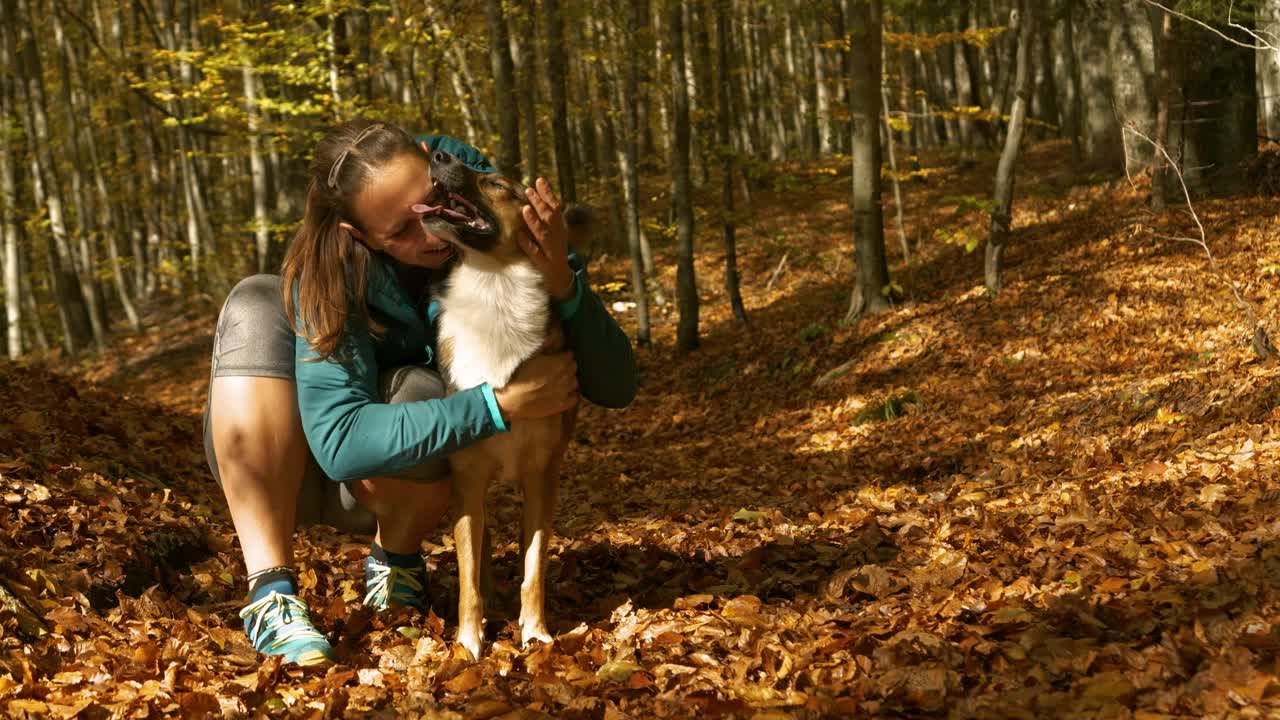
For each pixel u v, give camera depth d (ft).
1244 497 14.06
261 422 10.60
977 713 8.27
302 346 10.44
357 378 10.46
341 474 10.28
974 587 12.09
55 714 8.59
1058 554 12.90
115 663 9.89
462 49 51.96
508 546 17.31
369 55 52.75
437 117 52.85
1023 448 23.07
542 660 10.26
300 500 11.57
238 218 78.07
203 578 13.19
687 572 14.48
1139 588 10.93
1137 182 47.29
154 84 48.96
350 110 46.29
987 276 40.32
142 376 66.49
